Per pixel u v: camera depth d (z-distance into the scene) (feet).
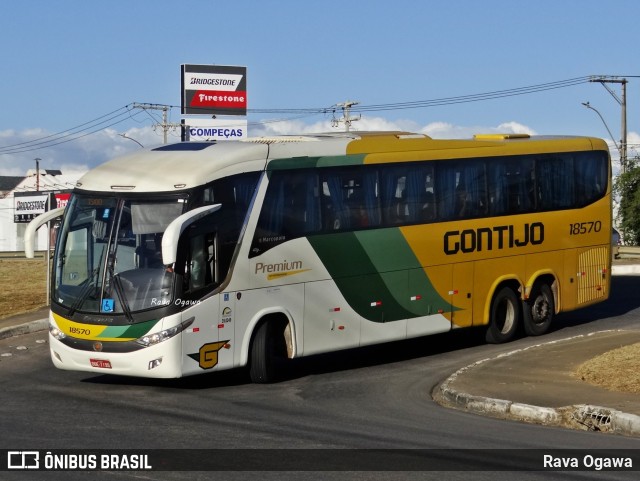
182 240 47.39
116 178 49.52
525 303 67.10
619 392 44.96
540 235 67.41
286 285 52.19
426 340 68.49
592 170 71.46
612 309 82.12
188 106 199.00
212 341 48.57
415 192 59.62
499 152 64.90
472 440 36.81
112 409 43.24
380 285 57.26
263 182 51.42
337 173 55.26
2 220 301.43
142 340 46.80
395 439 36.81
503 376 50.21
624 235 221.05
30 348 63.05
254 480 29.89
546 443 36.32
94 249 48.42
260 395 47.83
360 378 53.47
